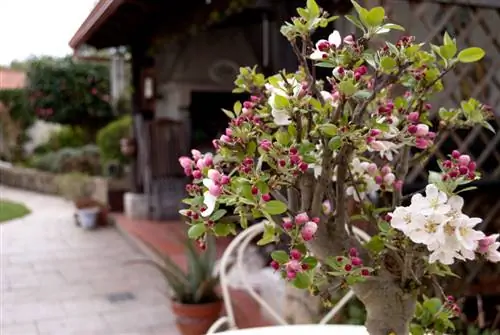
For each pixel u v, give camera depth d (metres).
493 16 2.96
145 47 6.34
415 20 2.75
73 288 4.71
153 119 6.85
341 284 0.93
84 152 11.30
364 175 1.14
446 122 1.23
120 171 8.41
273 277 3.47
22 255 5.94
